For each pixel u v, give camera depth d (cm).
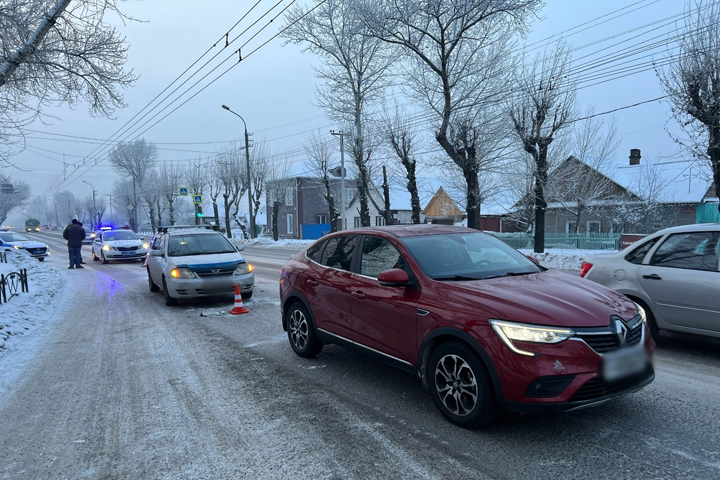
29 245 2331
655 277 543
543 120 1827
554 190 2719
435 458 319
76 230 1805
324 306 518
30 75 987
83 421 401
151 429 381
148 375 520
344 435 358
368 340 452
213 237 1065
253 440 355
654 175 2916
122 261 2144
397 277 402
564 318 324
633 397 414
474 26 1995
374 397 436
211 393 458
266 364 548
